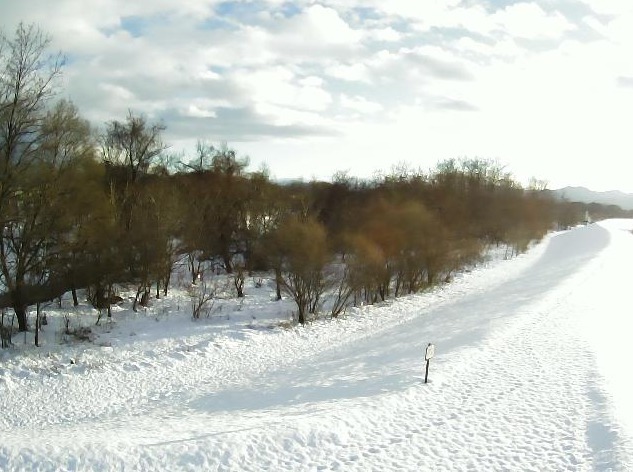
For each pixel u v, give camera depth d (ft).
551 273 132.36
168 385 67.26
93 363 73.26
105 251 95.20
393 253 122.42
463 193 234.79
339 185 201.36
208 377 70.38
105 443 36.35
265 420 43.09
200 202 138.31
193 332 89.71
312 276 100.48
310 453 36.06
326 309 110.73
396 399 45.57
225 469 33.91
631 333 69.36
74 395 63.26
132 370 71.82
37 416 57.36
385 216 130.31
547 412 42.73
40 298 83.25
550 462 34.99
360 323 98.48
